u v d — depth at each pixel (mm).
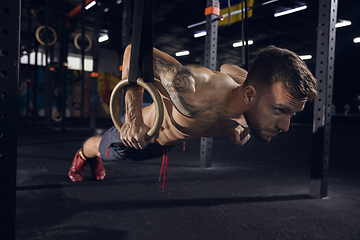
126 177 2723
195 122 1049
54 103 14164
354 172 3268
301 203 2047
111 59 16781
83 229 1501
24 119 13852
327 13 2152
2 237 729
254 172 3125
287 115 872
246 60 1174
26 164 3248
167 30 11141
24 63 14234
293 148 5617
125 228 1531
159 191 2273
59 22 10578
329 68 2174
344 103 16422
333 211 1887
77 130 8375
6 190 729
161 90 1106
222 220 1684
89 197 2064
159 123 865
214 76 1001
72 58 15531
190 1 8148
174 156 4152
